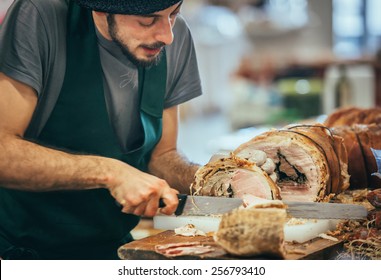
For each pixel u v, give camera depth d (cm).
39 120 283
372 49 825
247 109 663
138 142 303
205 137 885
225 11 956
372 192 277
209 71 994
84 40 282
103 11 255
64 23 278
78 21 282
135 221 316
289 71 682
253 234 225
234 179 272
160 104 306
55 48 276
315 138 291
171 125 323
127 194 254
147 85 299
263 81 683
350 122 364
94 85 285
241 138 522
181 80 318
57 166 258
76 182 259
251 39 741
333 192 294
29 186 261
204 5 953
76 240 300
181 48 312
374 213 274
